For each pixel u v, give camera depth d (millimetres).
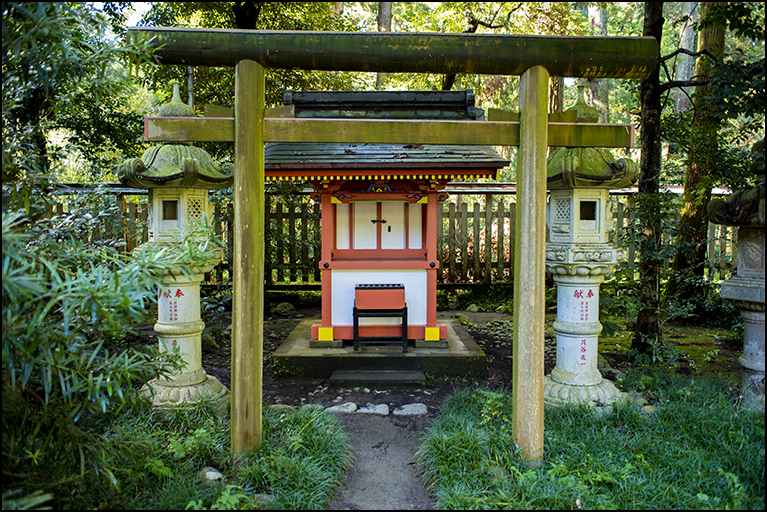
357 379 4715
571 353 3998
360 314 5023
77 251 2824
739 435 3049
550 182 3988
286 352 5059
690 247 5262
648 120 5238
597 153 3949
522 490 2648
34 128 2896
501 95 13922
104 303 2127
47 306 2014
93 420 3262
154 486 2758
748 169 5129
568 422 3436
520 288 3033
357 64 2973
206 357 5562
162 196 3797
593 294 3990
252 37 2902
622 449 3098
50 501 2414
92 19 2787
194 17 8930
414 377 4742
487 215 8781
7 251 1962
